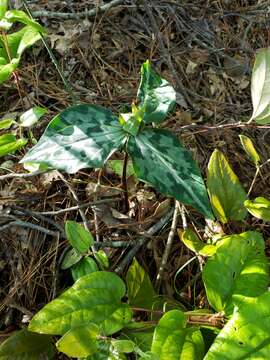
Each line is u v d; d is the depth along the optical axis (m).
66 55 0.60
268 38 0.70
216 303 0.37
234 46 0.68
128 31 0.64
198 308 0.43
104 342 0.34
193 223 0.48
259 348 0.32
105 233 0.47
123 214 0.48
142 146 0.36
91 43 0.62
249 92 0.63
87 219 0.48
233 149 0.56
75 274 0.41
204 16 0.69
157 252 0.47
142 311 0.41
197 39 0.66
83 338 0.33
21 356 0.37
